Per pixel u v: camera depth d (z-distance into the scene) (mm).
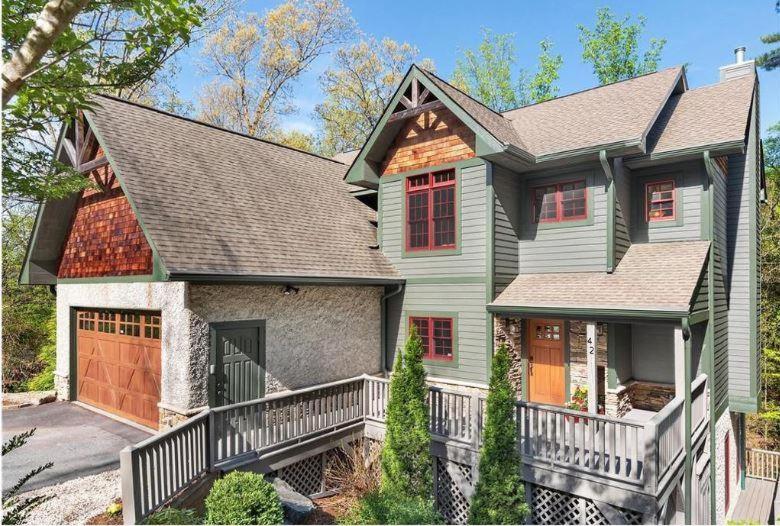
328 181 14008
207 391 8242
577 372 10602
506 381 6848
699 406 8836
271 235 9875
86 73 6043
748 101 10375
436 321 11195
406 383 7727
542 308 9352
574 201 10570
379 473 9039
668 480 6797
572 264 10461
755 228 11109
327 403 9078
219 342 8438
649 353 10742
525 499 7672
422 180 11570
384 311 11945
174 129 11117
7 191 7695
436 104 10414
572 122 11445
